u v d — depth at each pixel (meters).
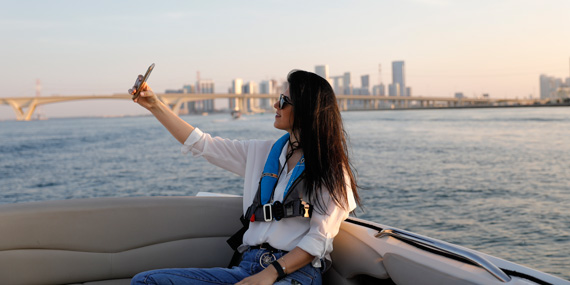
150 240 1.63
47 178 14.23
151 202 1.65
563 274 4.70
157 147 26.58
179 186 12.17
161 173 14.84
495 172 12.87
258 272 1.32
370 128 43.44
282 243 1.34
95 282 1.58
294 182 1.35
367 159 16.83
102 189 11.95
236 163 1.59
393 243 1.32
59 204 1.58
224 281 1.30
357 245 1.39
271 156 1.46
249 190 1.50
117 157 20.70
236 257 1.46
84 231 1.57
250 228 1.40
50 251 1.54
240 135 37.72
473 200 8.79
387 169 13.87
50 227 1.54
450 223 7.01
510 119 56.38
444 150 20.17
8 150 26.64
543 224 6.77
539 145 21.66
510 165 14.45
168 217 1.65
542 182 10.87
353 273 1.39
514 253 5.45
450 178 11.84
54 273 1.54
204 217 1.69
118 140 34.53
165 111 1.56
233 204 1.73
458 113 100.88
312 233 1.31
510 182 10.98
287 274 1.27
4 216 1.49
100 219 1.59
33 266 1.52
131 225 1.62
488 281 1.03
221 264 1.70
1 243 1.48
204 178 13.55
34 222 1.52
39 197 11.00
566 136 27.14
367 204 8.54
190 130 1.56
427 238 1.30
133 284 1.24
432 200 8.84
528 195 9.24
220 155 1.57
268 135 37.62
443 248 1.22
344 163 1.39
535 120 52.16
